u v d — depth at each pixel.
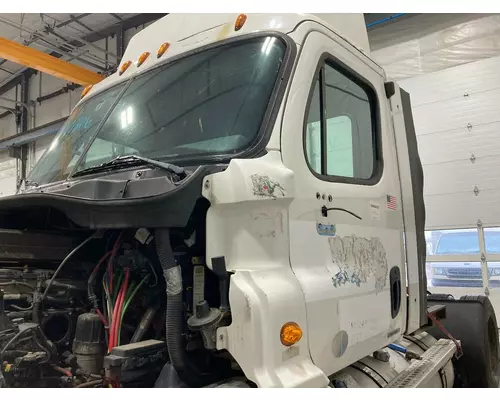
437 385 3.35
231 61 2.43
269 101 2.16
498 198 7.75
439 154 8.30
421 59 8.72
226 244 1.89
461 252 8.03
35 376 2.11
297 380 1.81
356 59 2.75
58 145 3.17
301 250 2.04
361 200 2.49
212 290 2.04
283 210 1.99
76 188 2.08
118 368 1.89
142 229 2.20
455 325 4.26
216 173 1.91
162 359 2.05
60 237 2.58
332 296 2.11
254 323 1.75
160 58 2.83
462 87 8.19
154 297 2.28
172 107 2.53
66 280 2.47
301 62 2.27
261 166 1.94
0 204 2.31
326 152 2.36
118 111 2.82
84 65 11.64
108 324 2.20
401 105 3.22
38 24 10.06
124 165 2.35
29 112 13.05
